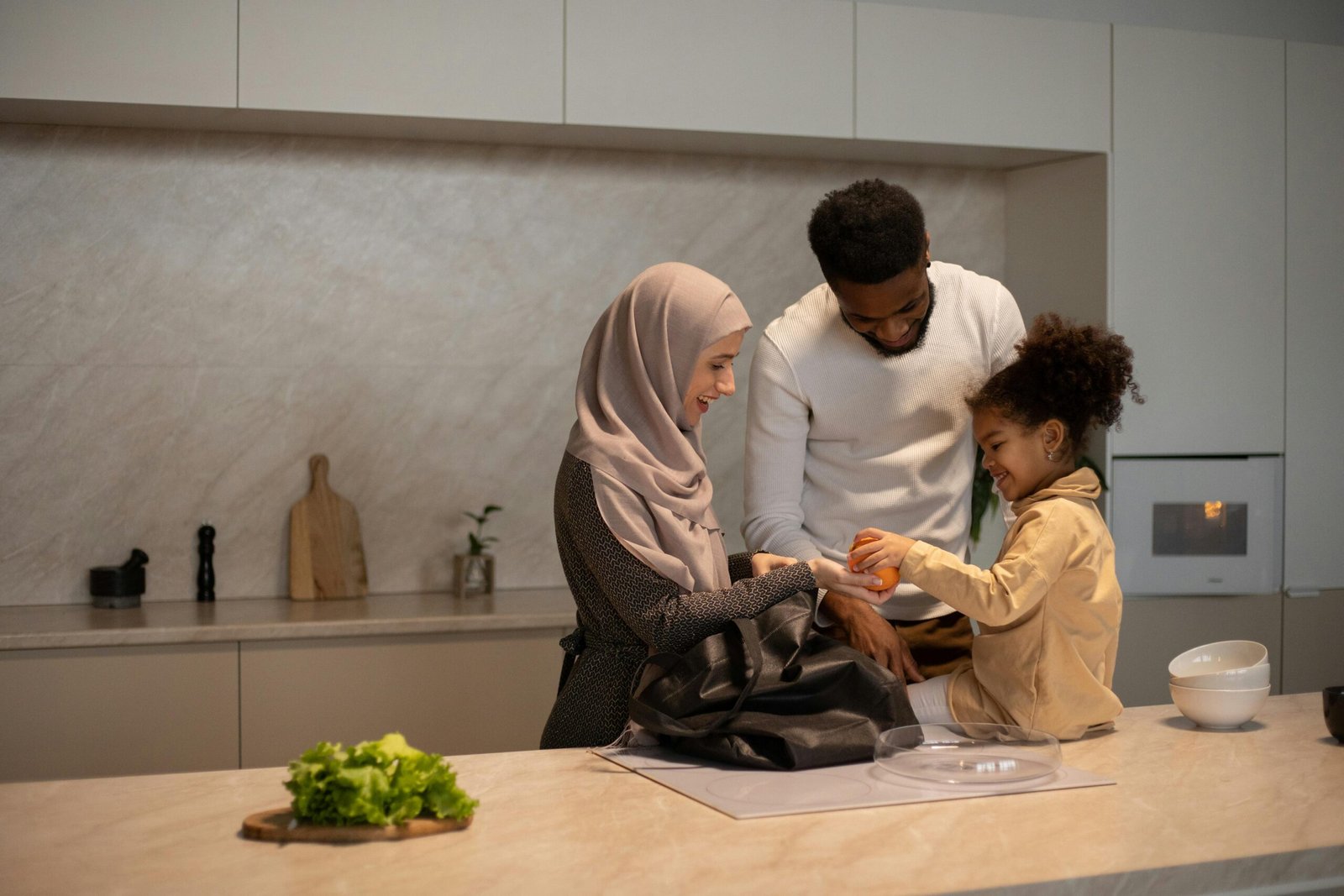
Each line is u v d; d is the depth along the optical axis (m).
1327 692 1.55
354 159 3.30
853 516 1.96
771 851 1.12
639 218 3.51
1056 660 1.58
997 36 3.30
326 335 3.30
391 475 3.35
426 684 2.86
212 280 3.22
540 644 2.94
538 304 3.45
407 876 1.06
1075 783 1.35
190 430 3.22
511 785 1.37
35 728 2.64
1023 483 1.71
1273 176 3.50
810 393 1.94
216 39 2.81
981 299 1.95
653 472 1.70
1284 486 3.52
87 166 3.13
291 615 2.93
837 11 3.19
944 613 1.93
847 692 1.49
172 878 1.06
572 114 3.02
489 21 2.97
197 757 2.73
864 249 1.69
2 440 3.11
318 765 1.20
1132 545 3.39
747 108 3.14
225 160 3.22
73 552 3.15
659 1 3.07
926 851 1.12
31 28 2.72
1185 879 1.10
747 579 1.81
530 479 3.46
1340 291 3.57
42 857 1.12
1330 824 1.21
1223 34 3.71
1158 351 3.41
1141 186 3.40
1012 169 3.71
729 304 1.78
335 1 2.88
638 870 1.07
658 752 1.52
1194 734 1.62
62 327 3.13
